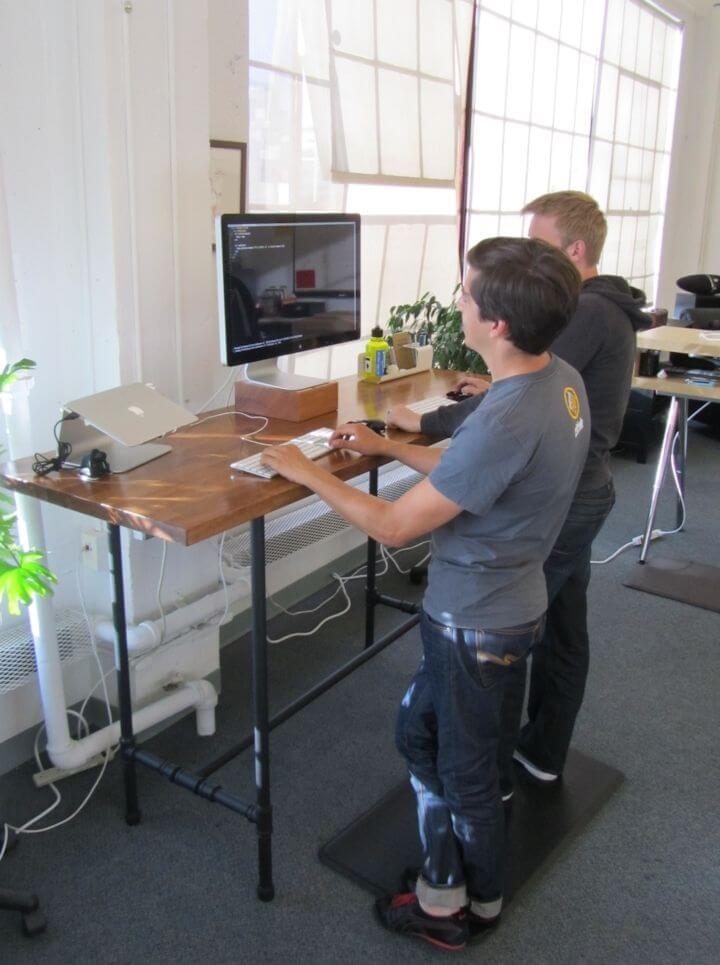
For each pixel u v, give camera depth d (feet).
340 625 9.74
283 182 8.98
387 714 8.07
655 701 8.42
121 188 6.43
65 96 6.29
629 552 12.02
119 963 5.35
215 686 8.25
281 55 8.62
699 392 10.59
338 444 5.75
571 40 15.12
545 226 5.90
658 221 21.12
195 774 6.17
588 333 5.72
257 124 8.53
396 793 6.88
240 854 6.30
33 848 6.28
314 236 6.89
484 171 13.20
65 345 6.92
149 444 5.97
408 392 7.82
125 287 6.65
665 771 7.38
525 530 4.52
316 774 7.21
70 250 6.64
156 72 6.48
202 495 5.06
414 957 5.45
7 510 6.17
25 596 5.26
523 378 4.38
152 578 7.34
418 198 11.13
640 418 15.96
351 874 6.06
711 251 22.26
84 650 7.26
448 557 4.72
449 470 4.29
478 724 4.85
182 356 7.27
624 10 16.94
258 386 6.83
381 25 9.84
